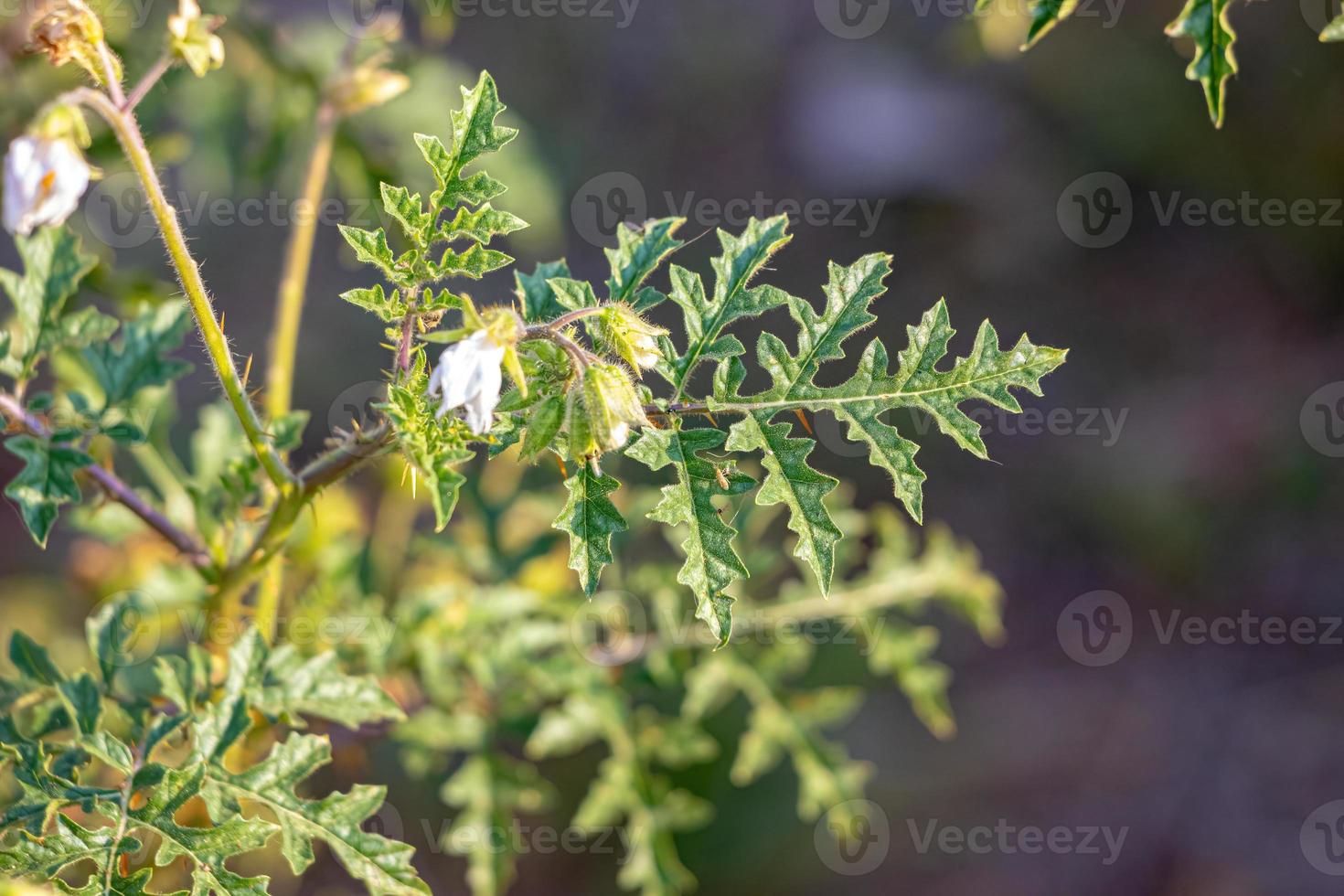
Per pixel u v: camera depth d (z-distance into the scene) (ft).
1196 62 3.93
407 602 4.39
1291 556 7.89
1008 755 7.27
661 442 3.85
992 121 9.28
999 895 6.79
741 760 4.45
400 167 4.74
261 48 4.57
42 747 3.99
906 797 7.05
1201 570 7.90
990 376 3.88
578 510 3.83
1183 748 7.33
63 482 3.98
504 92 8.68
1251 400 8.28
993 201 8.97
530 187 5.67
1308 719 7.37
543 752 4.38
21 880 3.91
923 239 8.89
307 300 7.75
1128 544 8.00
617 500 4.54
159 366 4.15
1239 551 7.93
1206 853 7.02
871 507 7.63
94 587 4.47
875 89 9.34
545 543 4.50
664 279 7.90
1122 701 7.52
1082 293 8.72
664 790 4.42
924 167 9.02
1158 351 8.55
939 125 9.19
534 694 4.44
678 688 6.47
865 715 7.23
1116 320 8.66
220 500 4.28
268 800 3.94
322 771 5.08
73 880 4.21
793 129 9.20
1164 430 8.23
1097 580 7.95
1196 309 8.64
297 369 7.48
